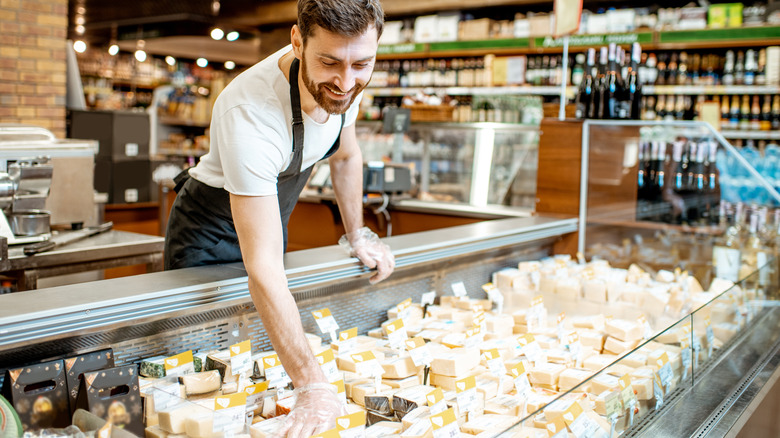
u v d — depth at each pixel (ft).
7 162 9.02
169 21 22.90
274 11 26.99
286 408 4.61
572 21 9.62
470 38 21.77
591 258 9.52
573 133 9.39
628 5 20.86
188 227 5.70
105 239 9.79
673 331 5.67
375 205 13.16
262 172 4.46
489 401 5.12
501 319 6.63
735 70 17.88
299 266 5.36
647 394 5.24
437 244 6.75
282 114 4.68
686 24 18.26
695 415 5.38
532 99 18.56
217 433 3.87
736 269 8.90
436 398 4.58
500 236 7.71
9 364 3.99
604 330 6.81
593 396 4.66
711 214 9.03
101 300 4.12
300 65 4.44
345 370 5.33
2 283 8.90
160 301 4.42
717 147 8.88
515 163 12.89
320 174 14.11
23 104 15.47
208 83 33.96
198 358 4.91
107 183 18.02
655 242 9.45
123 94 31.63
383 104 24.09
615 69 9.76
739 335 7.19
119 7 23.32
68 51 17.08
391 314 6.56
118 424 3.99
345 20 3.87
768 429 6.48
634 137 9.33
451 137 13.75
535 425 4.07
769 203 8.54
